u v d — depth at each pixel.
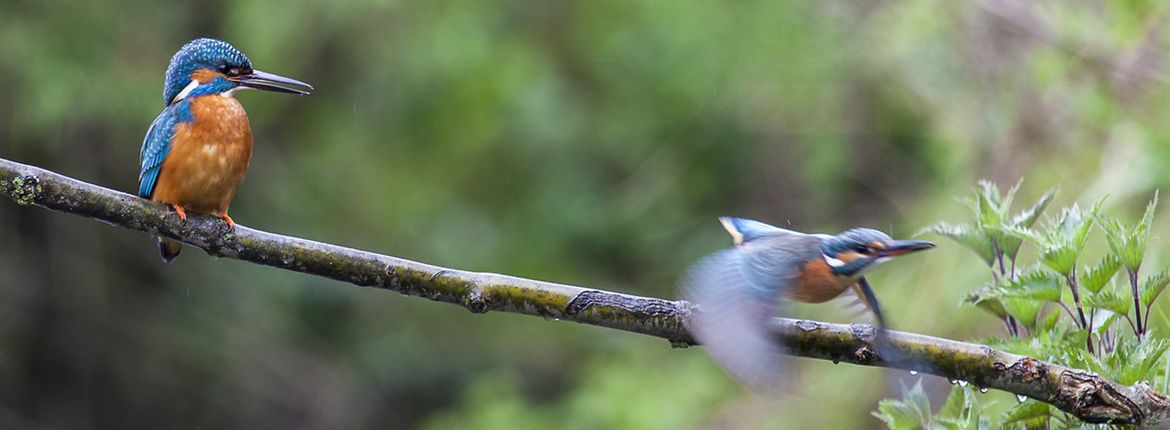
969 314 8.25
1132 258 3.93
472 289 4.23
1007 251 4.37
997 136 9.09
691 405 12.39
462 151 15.46
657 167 15.45
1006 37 8.98
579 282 15.38
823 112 13.26
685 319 4.04
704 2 15.19
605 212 15.52
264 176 15.31
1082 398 3.82
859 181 12.97
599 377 13.57
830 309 10.04
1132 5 7.71
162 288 15.66
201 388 15.62
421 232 15.55
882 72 11.56
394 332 15.87
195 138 5.79
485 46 14.95
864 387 9.55
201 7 14.42
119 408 15.50
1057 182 8.21
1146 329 4.21
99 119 14.19
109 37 14.03
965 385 4.12
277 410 15.57
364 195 15.58
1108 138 8.03
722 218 4.45
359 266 4.36
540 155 15.58
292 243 4.48
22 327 15.29
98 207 4.65
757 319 3.60
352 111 15.10
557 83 15.40
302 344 15.77
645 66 15.45
